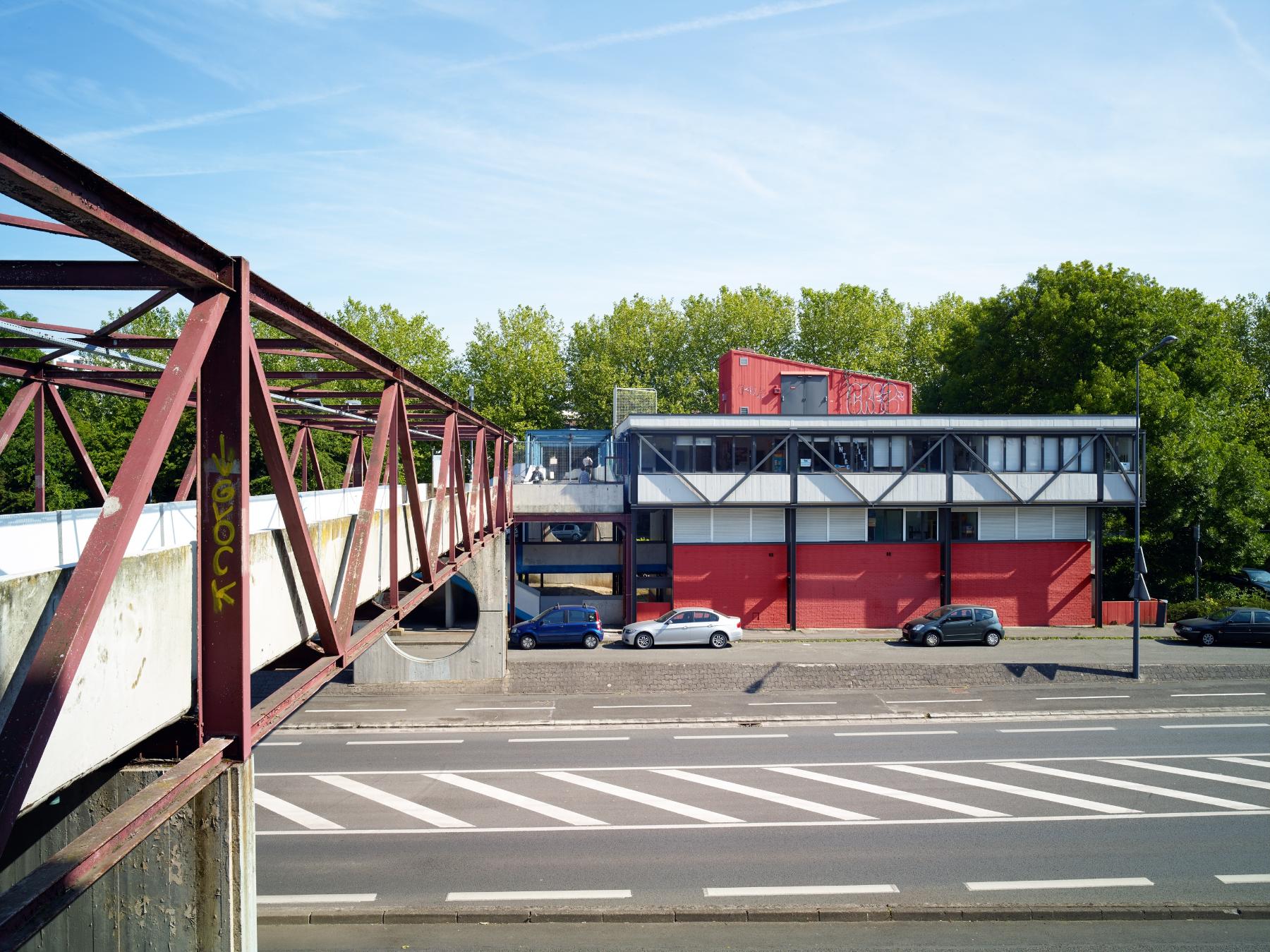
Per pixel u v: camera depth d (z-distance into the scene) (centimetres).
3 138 346
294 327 666
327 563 947
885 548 3247
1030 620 3278
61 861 391
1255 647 2797
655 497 3144
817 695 2231
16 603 433
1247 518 3562
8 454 3397
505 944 1034
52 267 515
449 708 2105
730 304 5741
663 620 2916
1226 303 5988
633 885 1175
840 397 4025
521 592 3322
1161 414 3556
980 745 1822
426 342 5338
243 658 584
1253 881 1196
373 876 1198
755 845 1305
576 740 1855
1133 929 1077
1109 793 1534
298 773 1630
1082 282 4103
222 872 600
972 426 3170
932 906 1110
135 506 440
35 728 371
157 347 798
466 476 4666
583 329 5847
